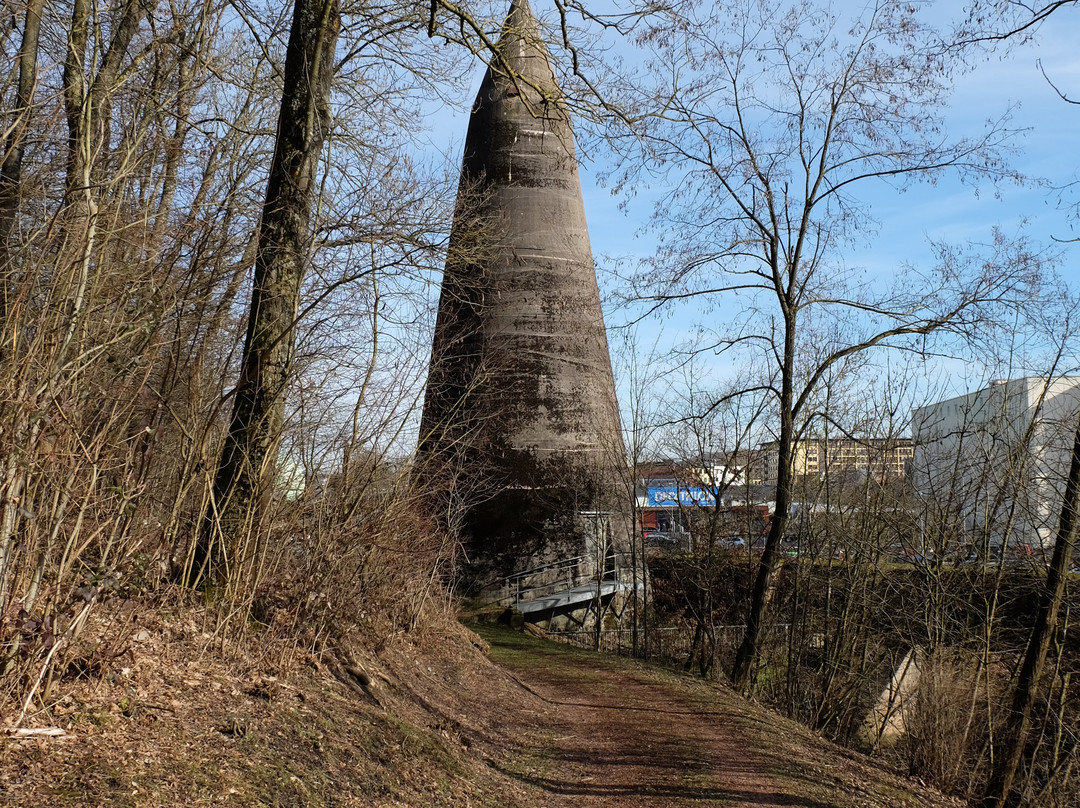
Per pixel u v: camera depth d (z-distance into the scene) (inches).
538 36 463.5
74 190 230.7
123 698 200.1
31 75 329.4
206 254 334.0
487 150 1146.7
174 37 410.6
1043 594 505.7
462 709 409.7
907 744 611.2
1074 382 690.2
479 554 1030.4
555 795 310.0
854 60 644.1
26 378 184.2
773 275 674.8
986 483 700.0
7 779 148.3
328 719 257.3
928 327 638.5
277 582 346.6
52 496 204.4
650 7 462.3
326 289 369.1
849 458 827.4
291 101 340.5
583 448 1083.3
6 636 177.5
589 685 592.4
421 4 459.5
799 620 878.4
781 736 475.8
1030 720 528.1
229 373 390.3
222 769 186.2
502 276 1094.4
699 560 907.4
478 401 1000.2
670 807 306.2
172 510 299.6
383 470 461.4
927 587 708.0
